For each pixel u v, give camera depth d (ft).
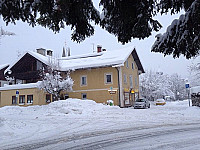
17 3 11.08
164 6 11.98
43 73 87.71
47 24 12.98
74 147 20.72
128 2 12.42
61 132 30.17
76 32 14.51
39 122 41.37
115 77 92.48
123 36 14.39
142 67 116.88
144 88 162.61
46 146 21.59
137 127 32.55
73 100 75.61
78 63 102.17
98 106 72.95
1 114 60.59
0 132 28.91
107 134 27.27
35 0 11.12
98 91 94.94
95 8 13.26
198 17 10.93
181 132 26.84
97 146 20.76
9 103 93.09
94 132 29.19
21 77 107.24
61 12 11.75
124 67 97.96
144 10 12.32
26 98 90.43
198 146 19.20
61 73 96.78
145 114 53.47
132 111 63.31
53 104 69.62
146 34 13.66
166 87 171.83
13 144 23.12
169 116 47.60
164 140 22.33
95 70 96.99
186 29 11.67
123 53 100.17
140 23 12.80
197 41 11.82
